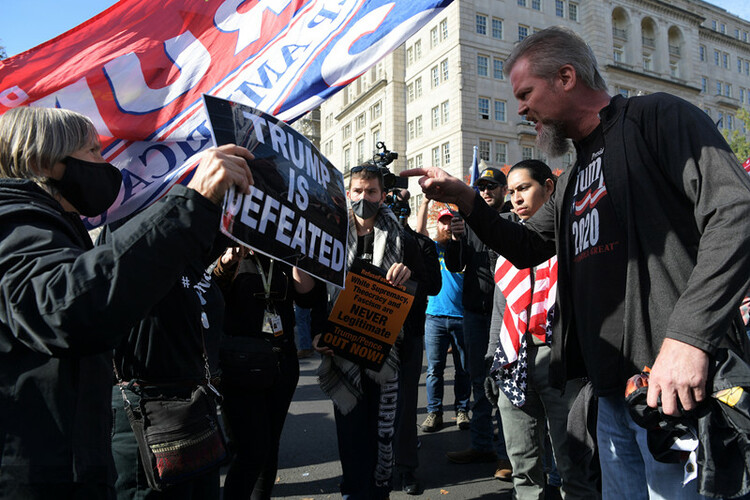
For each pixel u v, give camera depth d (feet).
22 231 3.61
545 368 8.29
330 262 5.63
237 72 10.12
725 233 3.87
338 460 13.08
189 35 10.16
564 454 7.98
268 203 4.80
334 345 8.93
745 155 94.27
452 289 14.89
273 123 5.28
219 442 5.85
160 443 5.46
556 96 5.43
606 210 5.07
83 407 3.88
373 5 9.70
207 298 6.97
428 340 15.20
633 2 126.93
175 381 5.82
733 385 3.76
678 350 3.85
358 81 137.69
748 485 3.79
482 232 6.51
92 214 4.68
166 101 10.03
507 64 5.84
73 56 9.82
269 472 8.93
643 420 4.25
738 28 161.79
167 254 3.52
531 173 9.69
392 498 10.77
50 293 3.30
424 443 14.23
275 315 8.54
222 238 7.27
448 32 105.60
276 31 10.16
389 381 9.07
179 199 3.67
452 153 104.12
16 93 9.70
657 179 4.65
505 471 11.58
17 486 3.54
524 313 8.65
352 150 138.82
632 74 122.72
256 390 8.20
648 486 4.93
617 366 4.91
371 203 9.45
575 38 5.43
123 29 10.03
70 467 3.70
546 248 6.70
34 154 4.17
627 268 4.79
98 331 3.34
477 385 12.70
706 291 3.84
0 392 3.61
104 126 9.87
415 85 116.57
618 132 4.93
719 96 149.28
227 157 3.87
